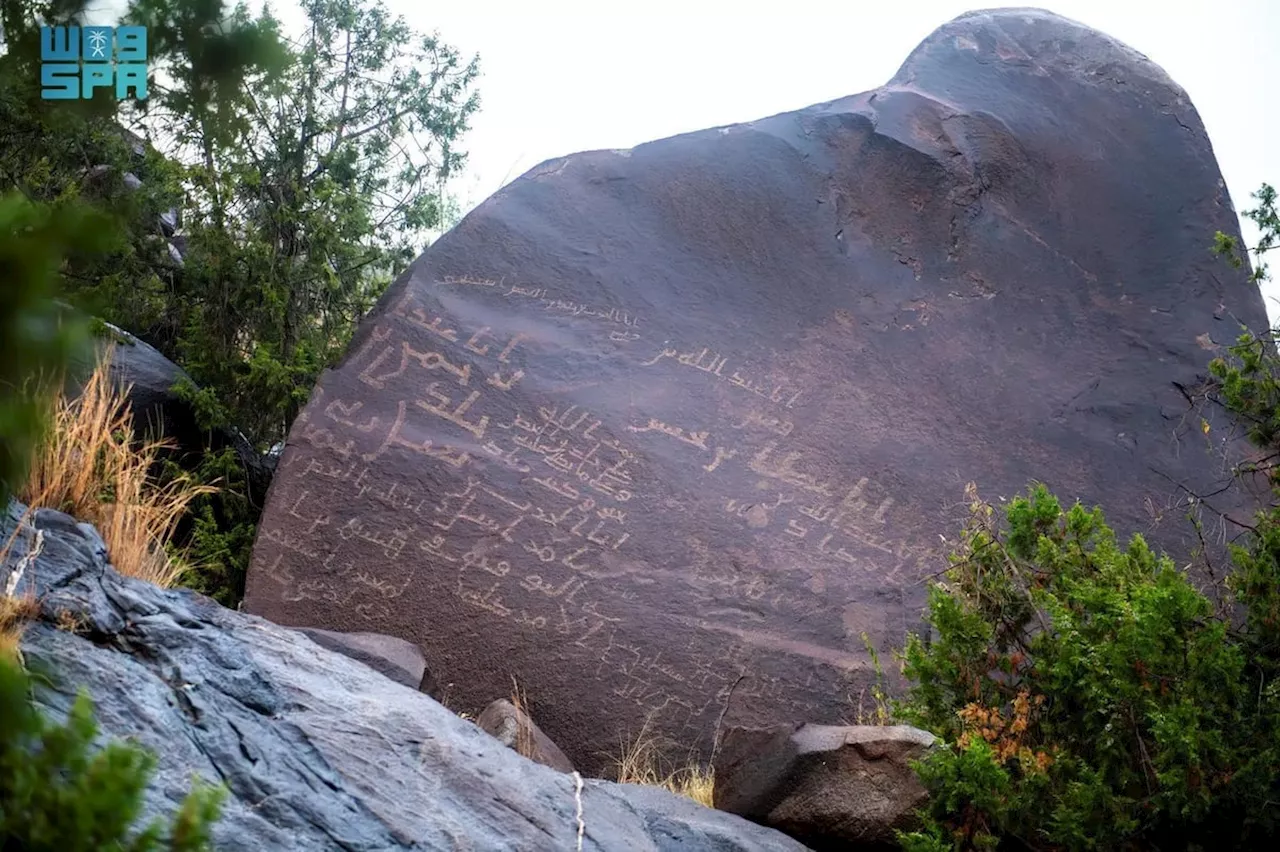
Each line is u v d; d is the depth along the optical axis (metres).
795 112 9.38
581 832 3.55
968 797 4.30
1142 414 8.51
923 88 9.72
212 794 1.55
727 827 4.05
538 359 7.89
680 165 8.89
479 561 7.18
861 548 7.66
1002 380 8.54
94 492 4.23
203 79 1.73
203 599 3.86
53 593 3.38
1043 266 9.09
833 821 4.34
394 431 7.47
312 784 3.19
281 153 9.66
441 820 3.29
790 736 4.53
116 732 3.00
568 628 7.09
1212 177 9.62
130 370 8.17
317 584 7.05
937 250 9.01
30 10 1.62
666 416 7.86
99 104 1.71
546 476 7.50
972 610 5.08
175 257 9.77
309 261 9.30
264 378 8.67
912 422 8.23
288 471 7.27
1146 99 9.95
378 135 11.07
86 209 1.09
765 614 7.32
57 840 1.35
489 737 3.84
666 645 7.12
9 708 1.26
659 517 7.50
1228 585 5.11
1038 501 5.25
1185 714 4.25
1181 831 4.34
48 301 1.06
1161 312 8.99
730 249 8.66
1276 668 4.70
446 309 7.96
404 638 6.98
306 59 9.91
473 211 8.40
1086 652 4.64
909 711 4.97
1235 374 6.12
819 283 8.66
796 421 8.06
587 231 8.51
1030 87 9.87
